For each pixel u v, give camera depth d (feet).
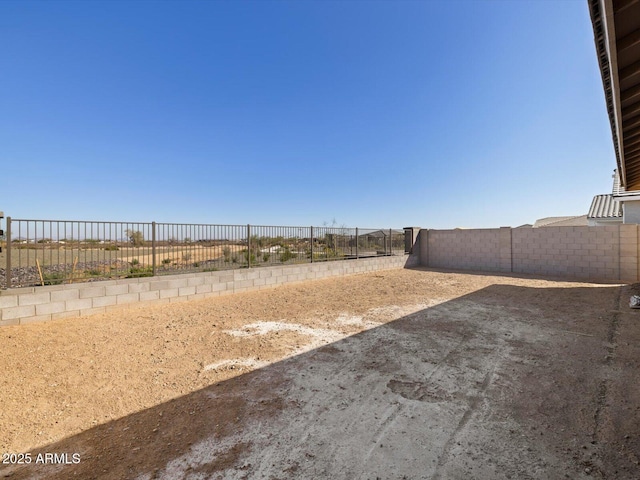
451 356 12.01
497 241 39.50
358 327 15.90
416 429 7.52
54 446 7.05
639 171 28.63
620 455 6.44
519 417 7.93
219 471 6.22
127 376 10.50
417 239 46.37
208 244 24.20
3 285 16.17
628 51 11.27
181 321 17.02
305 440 7.16
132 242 20.34
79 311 17.34
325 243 34.53
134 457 6.65
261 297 23.70
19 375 10.48
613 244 31.63
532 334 14.46
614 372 10.30
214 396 9.20
